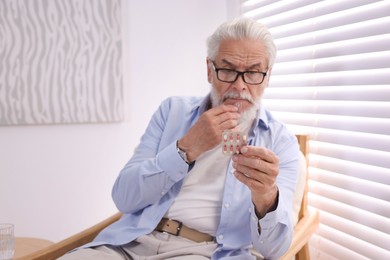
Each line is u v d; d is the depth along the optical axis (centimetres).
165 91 213
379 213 119
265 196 94
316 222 131
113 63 195
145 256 107
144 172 108
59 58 182
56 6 179
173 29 211
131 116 206
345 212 133
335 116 136
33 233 190
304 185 129
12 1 170
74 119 189
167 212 113
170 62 212
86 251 105
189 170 113
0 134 177
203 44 221
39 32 176
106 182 205
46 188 190
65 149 192
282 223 96
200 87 223
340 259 137
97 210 204
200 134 101
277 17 166
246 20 104
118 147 205
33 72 177
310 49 146
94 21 188
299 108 152
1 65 170
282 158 113
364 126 123
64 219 196
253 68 103
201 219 109
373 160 120
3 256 110
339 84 132
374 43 118
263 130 119
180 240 108
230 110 102
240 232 108
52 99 183
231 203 108
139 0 200
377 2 117
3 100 172
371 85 120
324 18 139
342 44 130
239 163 91
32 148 185
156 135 124
